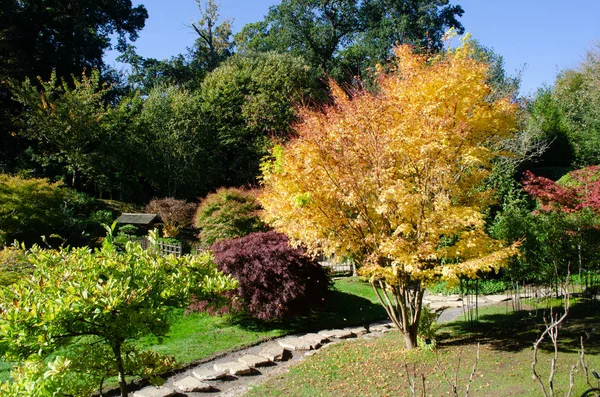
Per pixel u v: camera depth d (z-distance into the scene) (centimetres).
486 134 834
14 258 879
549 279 1062
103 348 451
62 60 2919
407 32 3066
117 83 3528
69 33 2927
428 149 681
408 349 809
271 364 804
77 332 395
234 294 991
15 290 398
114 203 2334
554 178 2505
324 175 729
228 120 2744
